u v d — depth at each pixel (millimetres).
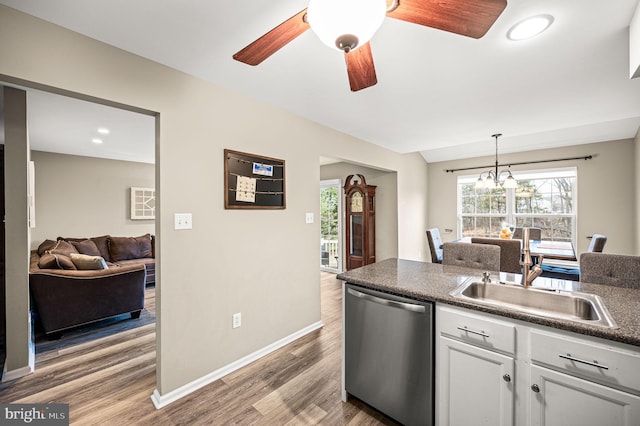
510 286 1597
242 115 2270
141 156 4879
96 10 1312
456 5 896
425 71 1905
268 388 1972
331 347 2582
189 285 1947
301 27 1040
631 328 1010
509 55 1703
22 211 2180
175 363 1869
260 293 2424
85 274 2967
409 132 3412
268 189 2484
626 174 4027
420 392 1466
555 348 1101
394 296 1565
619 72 1917
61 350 2557
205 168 2031
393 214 4805
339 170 5590
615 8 1285
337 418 1676
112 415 1711
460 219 5605
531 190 4859
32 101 2414
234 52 1680
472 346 1307
